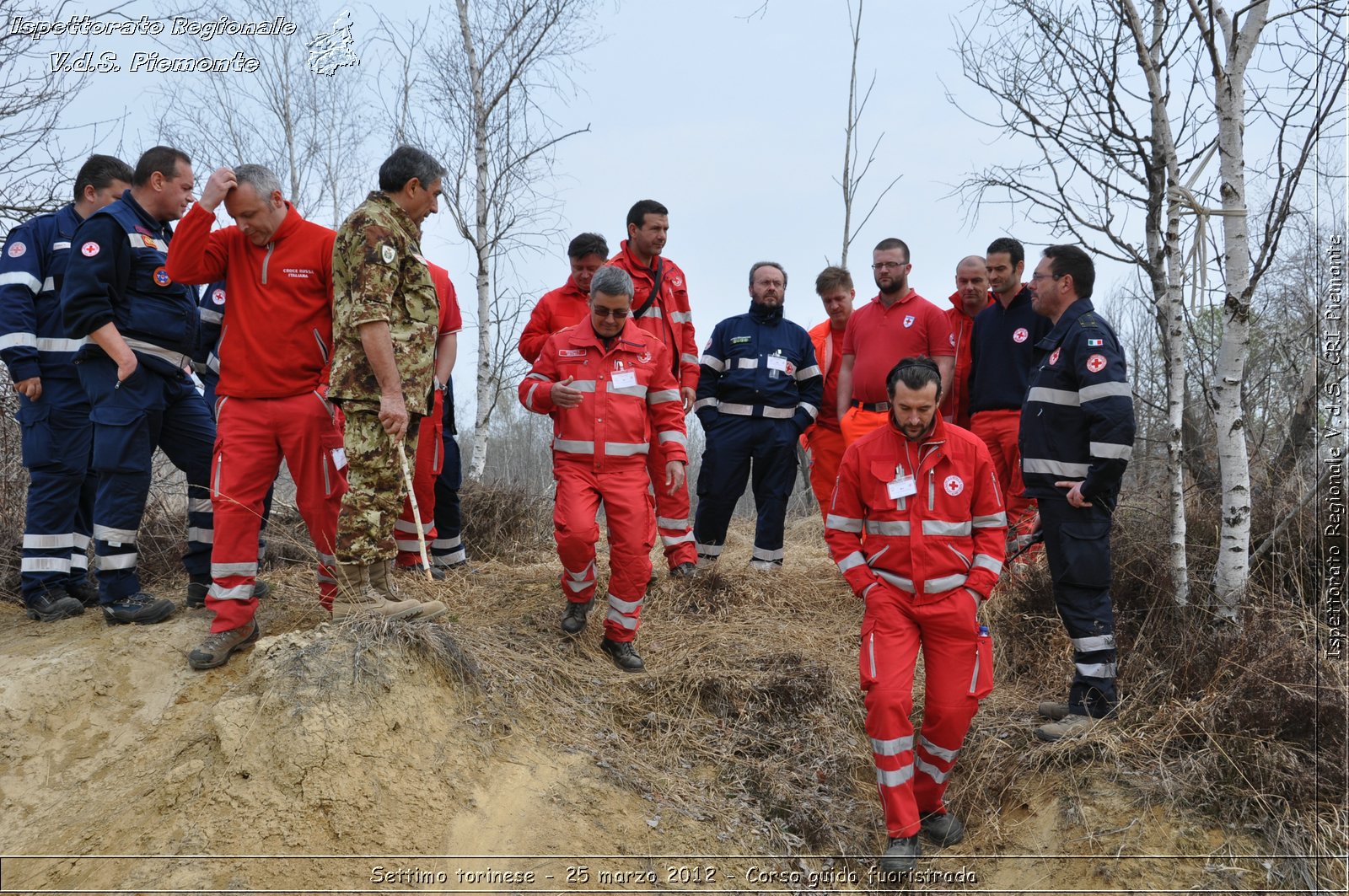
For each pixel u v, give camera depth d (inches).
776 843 140.9
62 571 172.2
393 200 146.5
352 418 144.0
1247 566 176.7
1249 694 152.5
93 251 148.8
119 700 141.8
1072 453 160.4
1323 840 133.3
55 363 170.1
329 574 156.6
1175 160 180.5
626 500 171.6
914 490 138.9
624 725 161.2
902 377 136.6
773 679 175.9
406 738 131.1
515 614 190.9
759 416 235.5
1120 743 151.6
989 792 154.6
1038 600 202.8
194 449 172.2
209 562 172.6
